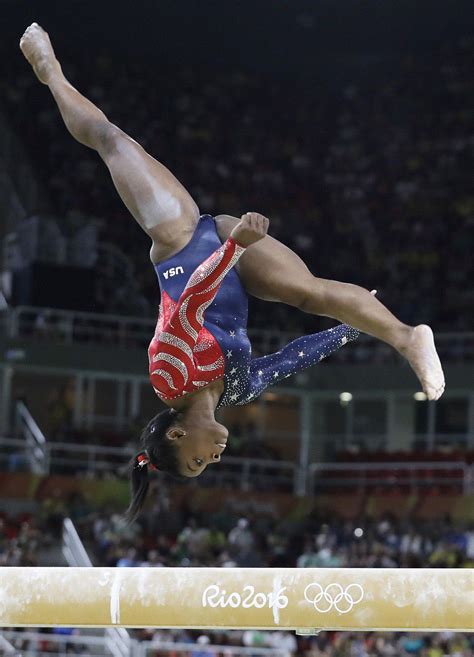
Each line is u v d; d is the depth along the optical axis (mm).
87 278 38594
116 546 30203
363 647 25312
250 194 47406
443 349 40406
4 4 48156
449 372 39594
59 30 49750
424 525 33062
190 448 7977
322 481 37000
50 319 38844
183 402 7977
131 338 39812
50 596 7254
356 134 49781
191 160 48094
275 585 7172
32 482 33688
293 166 48938
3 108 46594
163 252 8266
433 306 42375
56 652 25000
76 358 38750
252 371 8305
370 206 47000
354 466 36438
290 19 49281
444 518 33156
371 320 7879
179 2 48125
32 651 24234
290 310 42469
